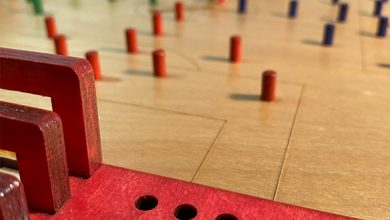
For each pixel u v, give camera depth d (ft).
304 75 0.97
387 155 0.68
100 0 1.61
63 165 0.49
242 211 0.49
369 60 1.07
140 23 1.33
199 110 0.80
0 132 0.46
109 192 0.52
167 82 0.92
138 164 0.64
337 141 0.71
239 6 1.47
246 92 0.88
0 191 0.37
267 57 1.08
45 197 0.49
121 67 0.99
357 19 1.41
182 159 0.66
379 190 0.60
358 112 0.81
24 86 0.51
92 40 1.17
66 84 0.50
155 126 0.74
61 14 1.41
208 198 0.51
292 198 0.58
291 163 0.65
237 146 0.69
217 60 1.05
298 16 1.44
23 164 0.47
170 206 0.50
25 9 1.47
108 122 0.75
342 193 0.59
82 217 0.49
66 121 0.51
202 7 1.53
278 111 0.80
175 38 1.21
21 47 1.11
